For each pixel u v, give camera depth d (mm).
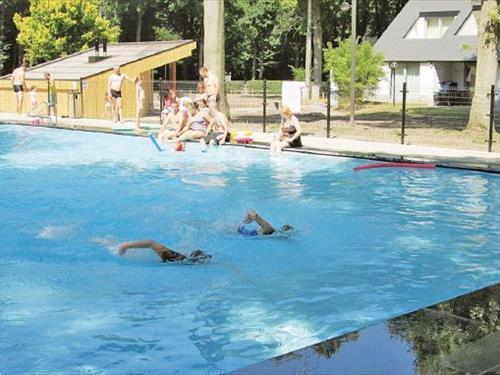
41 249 7422
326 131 19047
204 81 17328
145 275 6359
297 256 7090
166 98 22375
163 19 58969
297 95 18391
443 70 41906
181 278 6266
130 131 19094
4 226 8586
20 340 4699
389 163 13031
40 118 23031
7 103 27219
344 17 58719
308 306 5434
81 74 24734
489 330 3578
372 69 31375
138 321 5074
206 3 20156
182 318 5145
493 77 18719
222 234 8109
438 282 6141
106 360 4316
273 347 4527
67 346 4578
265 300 5590
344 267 6652
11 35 53281
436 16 42750
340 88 31547
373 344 3393
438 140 16969
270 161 13953
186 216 9117
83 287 6004
